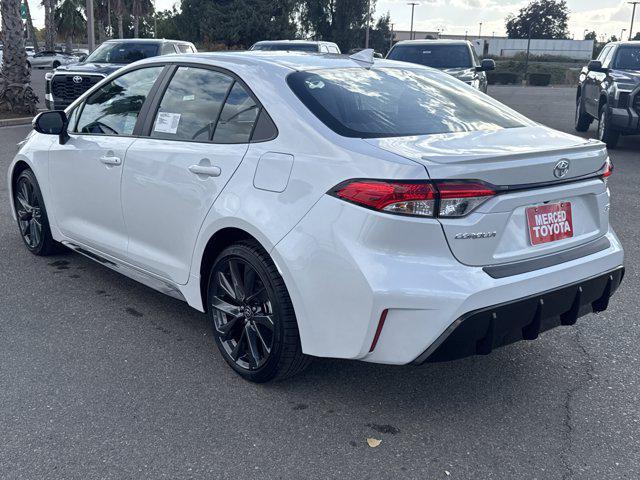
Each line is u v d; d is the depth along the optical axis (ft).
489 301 9.18
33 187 17.06
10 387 11.11
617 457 9.40
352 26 205.87
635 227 22.22
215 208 11.18
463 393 11.18
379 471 9.05
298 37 198.80
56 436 9.73
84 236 15.24
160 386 11.24
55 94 43.57
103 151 14.10
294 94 10.96
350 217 9.32
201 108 12.30
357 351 9.46
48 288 15.74
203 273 12.02
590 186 10.73
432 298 8.93
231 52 13.26
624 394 11.17
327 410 10.57
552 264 10.03
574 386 11.44
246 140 11.19
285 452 9.45
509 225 9.64
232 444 9.61
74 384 11.25
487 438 9.86
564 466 9.19
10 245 19.02
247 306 11.11
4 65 49.80
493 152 9.58
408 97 11.86
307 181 9.92
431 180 9.00
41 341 12.90
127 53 46.29
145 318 14.11
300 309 9.96
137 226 13.42
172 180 12.20
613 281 11.12
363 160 9.47
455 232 9.11
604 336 13.51
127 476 8.85
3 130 44.32
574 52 249.55
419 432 10.00
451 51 43.21
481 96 13.17
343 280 9.34
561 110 69.67
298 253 9.78
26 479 8.75
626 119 37.45
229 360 11.66
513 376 11.78
